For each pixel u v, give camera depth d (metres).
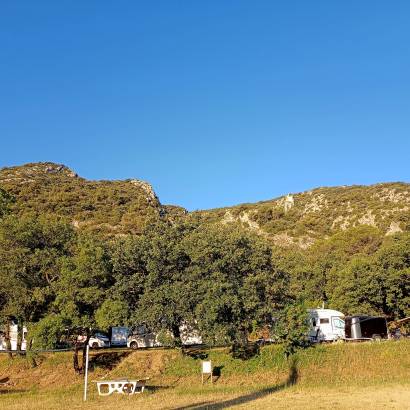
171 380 36.34
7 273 37.12
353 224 128.12
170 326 39.22
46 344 34.72
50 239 41.22
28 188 106.88
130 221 96.06
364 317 48.50
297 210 154.00
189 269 39.62
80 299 36.47
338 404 23.52
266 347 38.75
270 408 22.56
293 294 41.47
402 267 55.81
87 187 117.69
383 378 34.00
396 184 148.25
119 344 49.44
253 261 40.12
